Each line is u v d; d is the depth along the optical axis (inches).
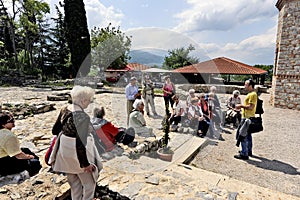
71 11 685.9
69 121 67.3
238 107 152.8
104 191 95.9
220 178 111.2
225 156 159.9
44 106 268.8
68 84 595.2
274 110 356.5
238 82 642.2
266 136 214.7
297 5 343.0
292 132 229.3
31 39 1016.9
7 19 719.7
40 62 1075.9
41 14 765.9
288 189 116.8
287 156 162.9
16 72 695.7
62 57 1083.9
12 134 98.3
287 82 366.0
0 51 933.2
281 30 367.6
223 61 685.9
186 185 99.9
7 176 98.2
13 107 246.2
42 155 129.3
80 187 80.2
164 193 92.7
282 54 368.5
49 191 91.0
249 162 150.9
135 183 99.2
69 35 705.0
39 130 184.2
